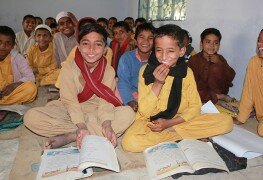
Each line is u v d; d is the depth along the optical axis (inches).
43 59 172.2
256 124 113.7
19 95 120.3
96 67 90.3
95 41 83.4
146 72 85.8
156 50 79.7
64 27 176.9
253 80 105.3
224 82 143.5
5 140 89.1
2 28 116.6
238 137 90.5
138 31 112.8
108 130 80.4
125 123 86.8
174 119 86.7
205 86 138.3
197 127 88.2
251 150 81.3
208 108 102.8
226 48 160.4
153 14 281.9
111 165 65.4
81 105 92.3
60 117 87.0
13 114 106.4
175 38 76.9
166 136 86.5
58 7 374.0
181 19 217.9
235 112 121.6
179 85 86.5
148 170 69.7
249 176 73.8
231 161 78.4
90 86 88.4
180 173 70.7
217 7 165.9
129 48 174.4
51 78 166.2
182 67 86.4
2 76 124.0
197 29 189.6
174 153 73.0
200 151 75.8
